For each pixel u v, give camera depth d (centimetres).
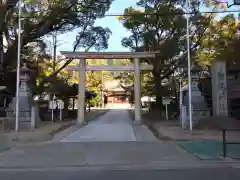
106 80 9506
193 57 3481
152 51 3384
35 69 3512
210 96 3158
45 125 2698
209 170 1017
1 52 3123
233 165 1099
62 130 2359
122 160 1200
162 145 1571
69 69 3083
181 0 3491
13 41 3291
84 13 3409
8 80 3347
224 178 896
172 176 930
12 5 2839
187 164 1125
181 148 1471
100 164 1133
